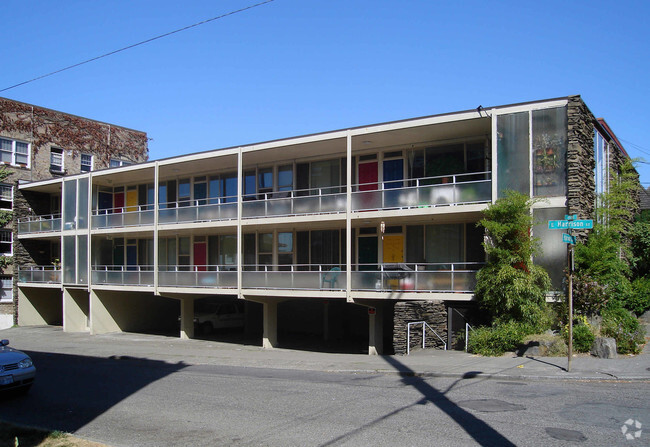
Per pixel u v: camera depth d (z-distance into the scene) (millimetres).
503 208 16031
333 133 20438
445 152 20766
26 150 37281
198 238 27859
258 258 25625
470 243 20281
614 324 15148
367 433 8188
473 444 7512
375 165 22266
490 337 15633
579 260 16047
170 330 30078
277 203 21953
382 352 20328
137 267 29812
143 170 26719
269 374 15008
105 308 28672
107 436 8672
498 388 11320
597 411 9125
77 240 29156
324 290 20219
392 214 19172
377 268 22094
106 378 14812
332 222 21688
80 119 40906
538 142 16734
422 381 12656
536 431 8047
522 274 15586
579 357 14164
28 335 28422
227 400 11086
